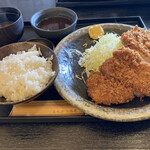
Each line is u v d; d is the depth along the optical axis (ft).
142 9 1.92
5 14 1.43
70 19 1.51
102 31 1.45
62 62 1.19
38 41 1.36
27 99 0.81
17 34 1.33
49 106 0.97
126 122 0.88
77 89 1.05
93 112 0.83
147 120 0.88
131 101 0.95
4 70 0.98
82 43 1.42
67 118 0.89
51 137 0.85
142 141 0.81
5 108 1.00
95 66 1.25
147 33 1.16
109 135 0.84
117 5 2.00
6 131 0.88
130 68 0.95
